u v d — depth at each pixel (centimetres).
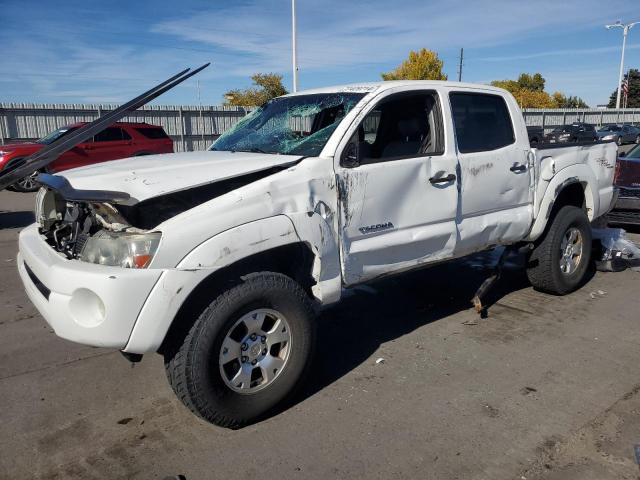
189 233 291
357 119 365
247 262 333
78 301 287
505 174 454
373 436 316
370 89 393
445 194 409
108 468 292
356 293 568
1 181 301
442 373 391
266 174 339
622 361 405
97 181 323
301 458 297
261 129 433
